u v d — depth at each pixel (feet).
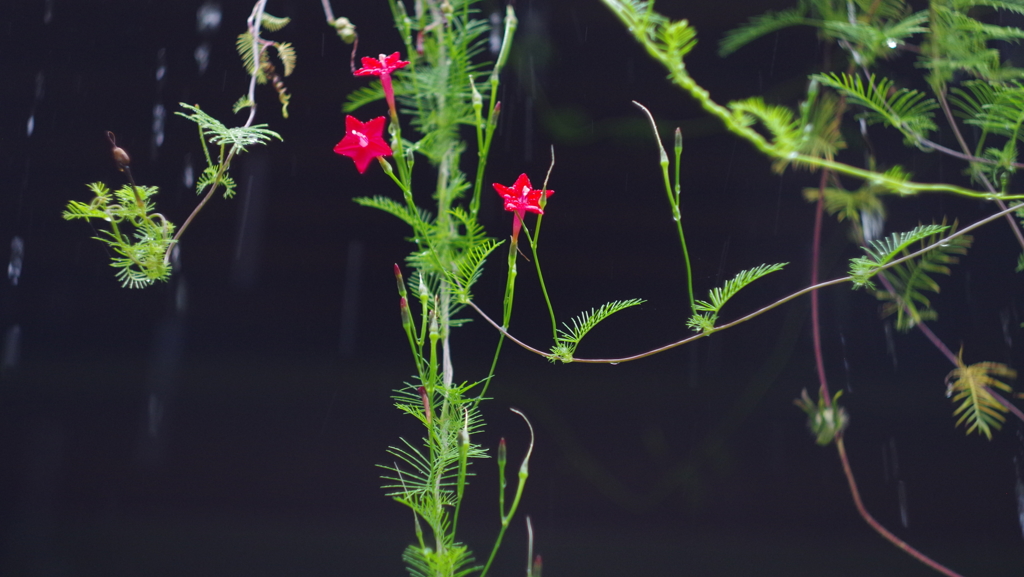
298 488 4.21
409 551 3.12
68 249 4.41
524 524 4.11
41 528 4.09
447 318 3.24
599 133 4.32
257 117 4.36
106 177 4.35
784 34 4.24
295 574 3.98
